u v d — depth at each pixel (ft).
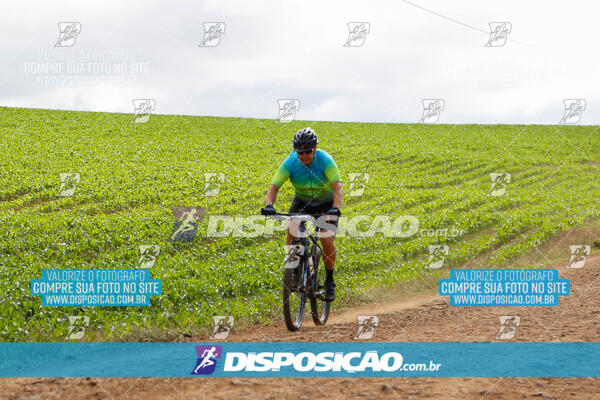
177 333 20.34
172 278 31.04
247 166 95.55
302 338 17.99
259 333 20.03
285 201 66.18
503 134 152.46
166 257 38.27
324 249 20.30
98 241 42.06
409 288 32.01
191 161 97.60
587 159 115.24
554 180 89.35
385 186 80.69
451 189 80.64
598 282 28.86
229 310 23.68
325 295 20.94
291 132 142.41
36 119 134.41
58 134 116.16
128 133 124.88
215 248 42.34
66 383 13.08
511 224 54.75
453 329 19.12
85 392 12.44
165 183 75.72
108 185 69.31
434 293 30.27
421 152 113.09
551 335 17.19
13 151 92.32
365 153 111.75
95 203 60.85
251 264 34.22
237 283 29.53
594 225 56.95
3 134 110.01
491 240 48.16
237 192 71.10
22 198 60.90
